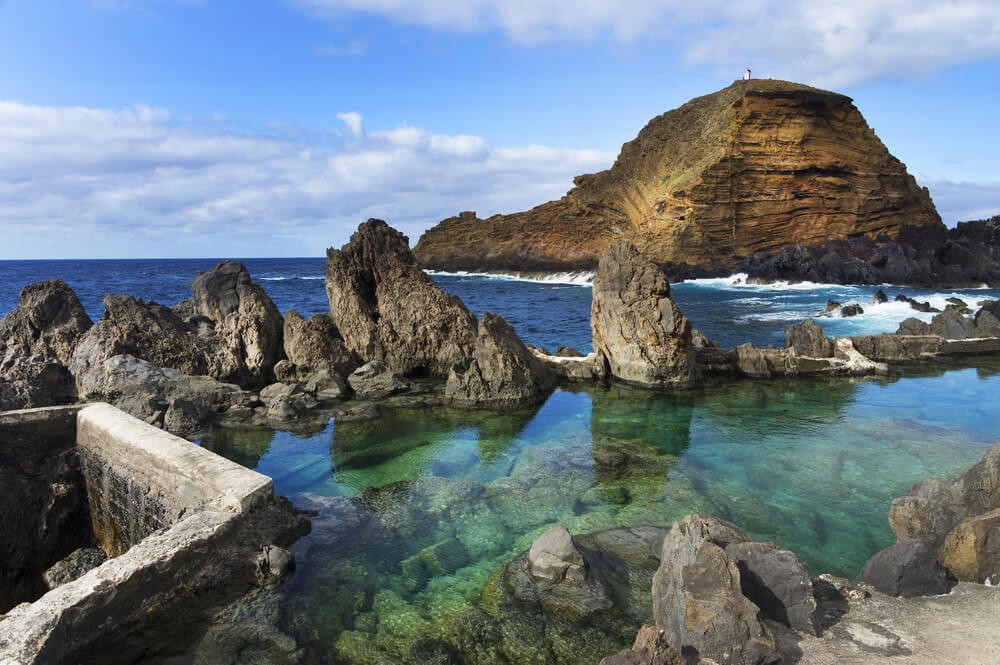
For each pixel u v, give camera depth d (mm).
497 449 14000
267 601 7879
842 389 19281
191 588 7793
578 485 11711
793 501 10930
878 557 7219
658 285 19750
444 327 21469
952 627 6117
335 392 18203
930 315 38219
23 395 15906
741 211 74812
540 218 97375
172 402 15703
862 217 73250
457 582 8312
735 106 77750
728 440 14430
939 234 71438
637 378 19703
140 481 10602
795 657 5699
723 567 5984
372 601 7863
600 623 7156
